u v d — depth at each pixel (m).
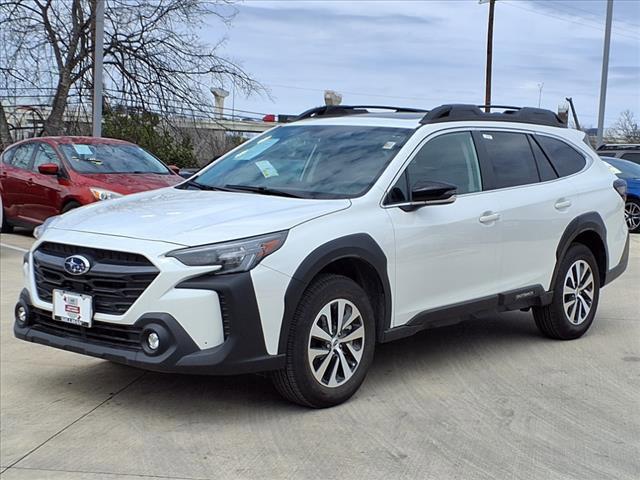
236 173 5.77
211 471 3.92
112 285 4.39
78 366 5.65
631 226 16.16
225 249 4.26
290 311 4.42
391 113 6.16
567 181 6.57
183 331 4.20
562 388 5.27
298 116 6.56
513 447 4.25
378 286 4.98
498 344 6.44
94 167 10.93
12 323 6.84
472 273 5.60
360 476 3.87
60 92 21.36
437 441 4.31
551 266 6.30
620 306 8.12
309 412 4.72
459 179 5.66
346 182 5.19
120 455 4.11
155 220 4.64
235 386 5.21
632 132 53.97
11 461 4.05
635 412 4.82
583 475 3.91
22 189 11.46
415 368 5.69
